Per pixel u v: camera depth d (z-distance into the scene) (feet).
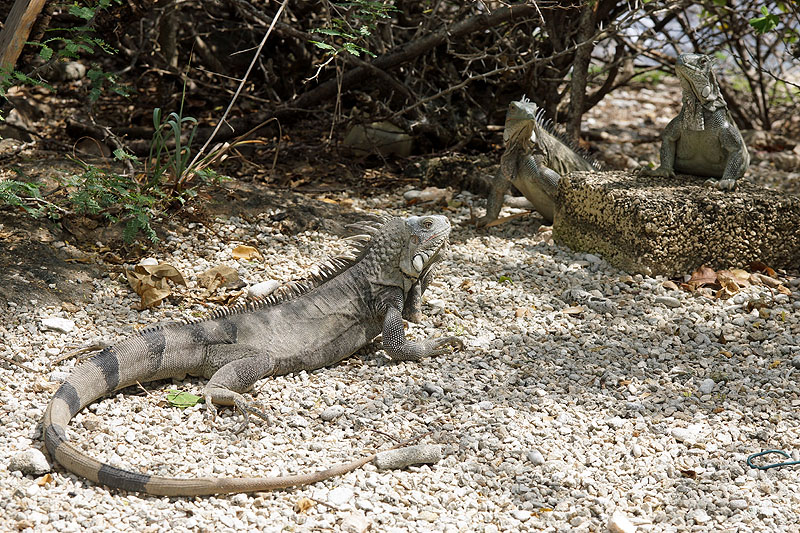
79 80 27.63
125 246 18.10
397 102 26.35
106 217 18.53
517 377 14.55
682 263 18.49
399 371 14.69
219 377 13.33
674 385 14.46
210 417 12.87
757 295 17.66
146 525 10.74
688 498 11.63
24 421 12.58
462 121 26.40
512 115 20.01
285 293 14.88
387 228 15.10
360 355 15.35
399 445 12.62
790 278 18.60
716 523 11.12
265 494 11.41
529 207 23.00
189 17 27.63
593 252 19.57
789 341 15.83
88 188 17.79
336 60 22.45
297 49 26.78
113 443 12.22
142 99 27.48
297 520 10.93
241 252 18.34
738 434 13.08
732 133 18.93
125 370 13.24
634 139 30.81
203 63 27.86
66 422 12.17
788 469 12.21
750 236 18.56
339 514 11.05
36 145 22.57
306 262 18.30
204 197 20.12
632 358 15.33
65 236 18.06
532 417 13.37
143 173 20.36
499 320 16.60
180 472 11.67
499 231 21.42
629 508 11.41
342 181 23.95
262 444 12.50
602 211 19.04
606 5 24.84
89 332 15.20
